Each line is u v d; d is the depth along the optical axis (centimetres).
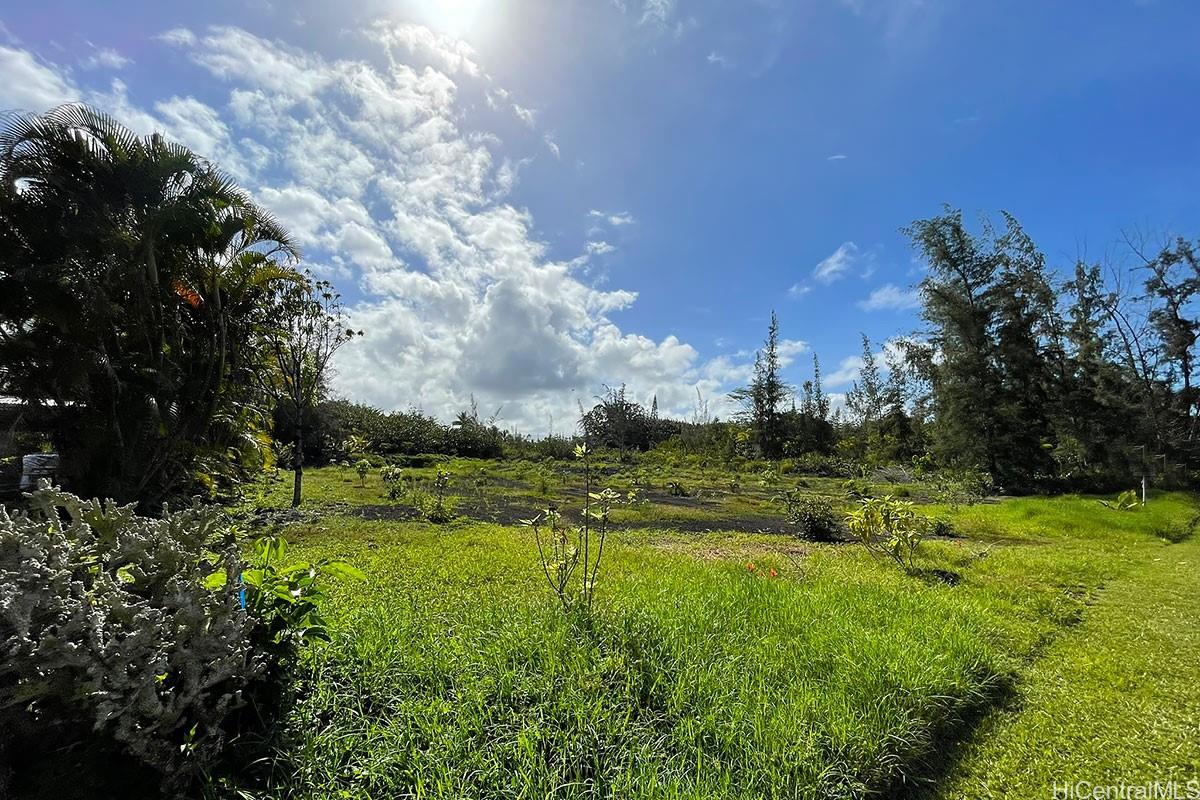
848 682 337
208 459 1047
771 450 3894
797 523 1091
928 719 323
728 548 895
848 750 276
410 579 562
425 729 261
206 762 221
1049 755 308
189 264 1020
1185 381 2552
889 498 779
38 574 189
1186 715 349
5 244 809
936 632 424
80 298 816
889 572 700
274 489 1486
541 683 308
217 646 218
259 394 1321
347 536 838
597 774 249
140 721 210
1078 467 2411
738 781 251
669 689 316
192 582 219
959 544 956
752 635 406
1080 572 734
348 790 225
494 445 3356
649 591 496
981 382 2434
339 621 372
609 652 346
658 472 2686
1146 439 2312
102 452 889
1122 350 2491
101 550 239
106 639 199
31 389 851
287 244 1153
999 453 2383
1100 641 482
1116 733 329
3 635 186
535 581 563
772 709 302
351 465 2323
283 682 272
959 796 276
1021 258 2550
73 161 882
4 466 855
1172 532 1108
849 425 4503
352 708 280
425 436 3158
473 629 379
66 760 219
